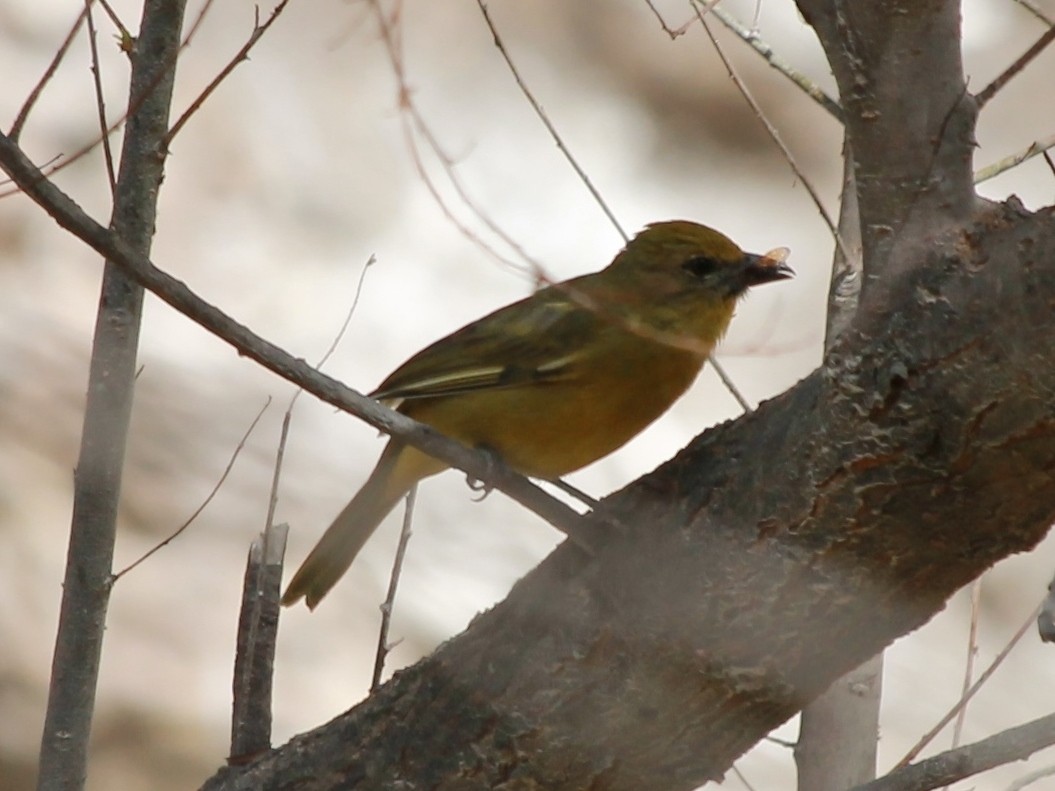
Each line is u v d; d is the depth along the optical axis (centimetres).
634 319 880
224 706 1430
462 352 888
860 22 491
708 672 575
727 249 928
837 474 521
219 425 1684
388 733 640
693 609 566
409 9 2092
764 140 2089
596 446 900
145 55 676
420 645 1529
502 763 612
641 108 2086
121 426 688
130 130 675
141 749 1383
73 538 689
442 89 2044
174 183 1898
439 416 897
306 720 1413
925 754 1598
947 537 521
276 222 1912
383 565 1605
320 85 2012
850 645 563
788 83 2116
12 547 1480
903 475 509
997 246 474
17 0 1903
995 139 2042
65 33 1900
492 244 1930
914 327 489
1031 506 504
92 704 691
